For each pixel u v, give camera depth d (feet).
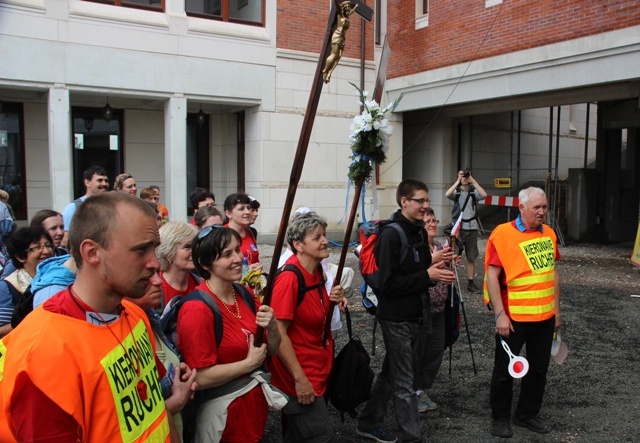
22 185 39.68
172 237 10.52
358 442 12.99
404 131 55.67
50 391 4.76
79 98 40.96
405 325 11.95
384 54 12.40
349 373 10.91
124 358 5.55
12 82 33.76
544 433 13.55
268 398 8.59
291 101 43.86
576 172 49.37
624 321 23.29
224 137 47.26
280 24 42.93
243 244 17.10
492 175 55.16
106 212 5.31
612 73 32.42
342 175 46.62
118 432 5.27
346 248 11.02
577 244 47.93
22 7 33.63
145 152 44.04
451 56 42.52
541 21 35.96
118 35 36.88
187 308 8.44
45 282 8.29
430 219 15.60
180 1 39.09
